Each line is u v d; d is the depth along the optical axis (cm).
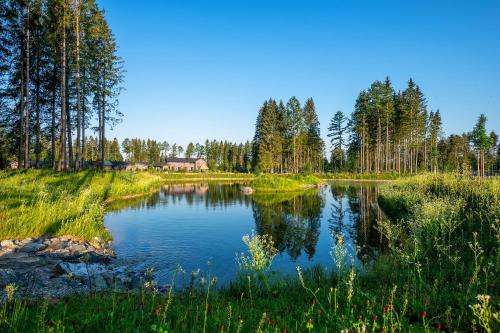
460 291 578
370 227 1731
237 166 12794
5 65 2953
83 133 3684
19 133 3167
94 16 3109
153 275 962
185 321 477
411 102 6950
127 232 1591
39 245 1090
